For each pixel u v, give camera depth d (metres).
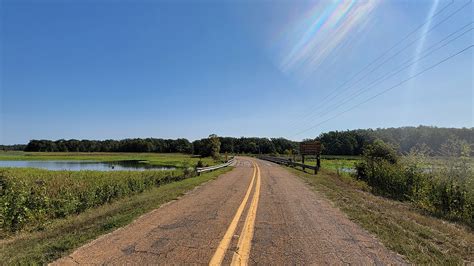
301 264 4.48
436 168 12.05
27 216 8.42
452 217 9.49
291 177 21.47
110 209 9.31
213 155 69.38
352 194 12.96
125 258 4.55
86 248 5.01
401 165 15.81
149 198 10.92
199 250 4.99
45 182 15.91
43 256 4.61
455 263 4.67
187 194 12.04
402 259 4.80
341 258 4.78
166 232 6.11
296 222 7.29
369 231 6.52
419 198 12.02
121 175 22.97
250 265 4.38
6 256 4.85
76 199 11.03
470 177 10.28
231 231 6.27
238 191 13.12
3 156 99.94
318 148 34.03
